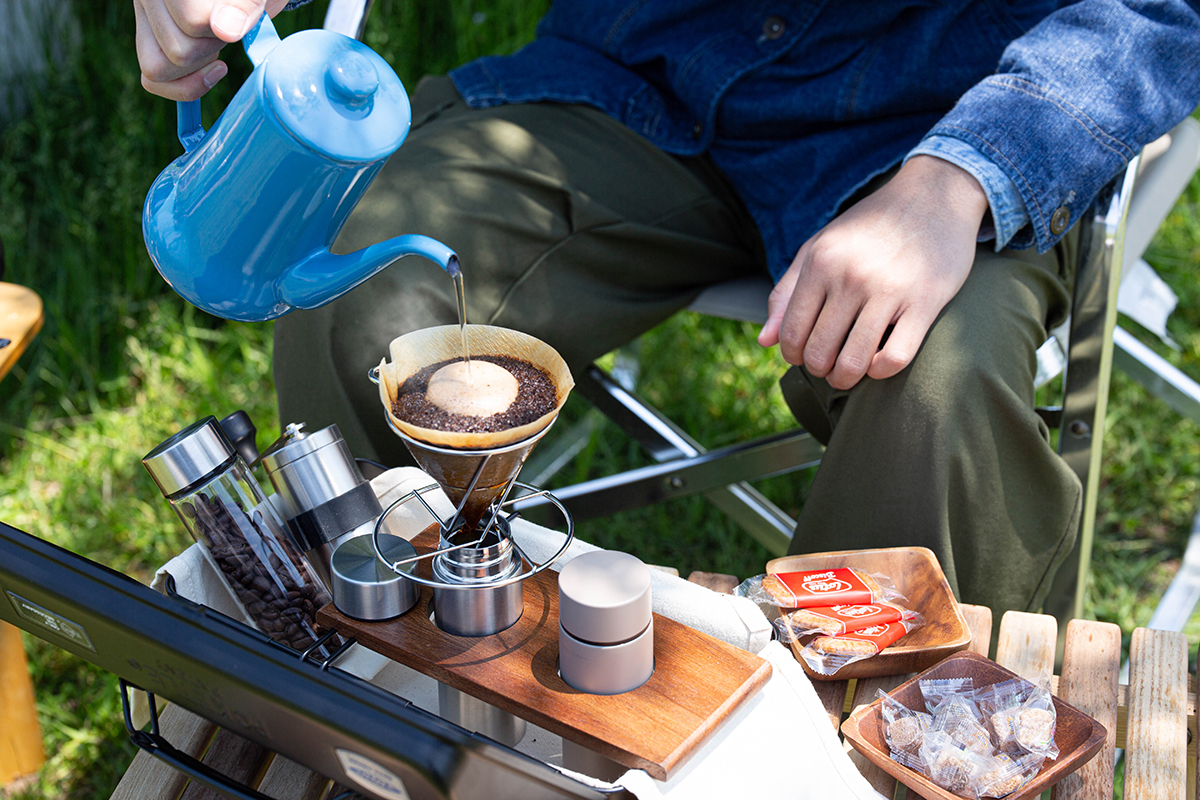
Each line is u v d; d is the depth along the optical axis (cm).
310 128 71
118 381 217
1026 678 91
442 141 140
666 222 143
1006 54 121
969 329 108
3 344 126
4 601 81
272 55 73
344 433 121
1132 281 168
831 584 97
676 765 72
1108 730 88
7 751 137
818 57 136
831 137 136
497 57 159
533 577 87
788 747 78
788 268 128
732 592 100
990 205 113
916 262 108
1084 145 114
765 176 141
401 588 81
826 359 110
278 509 93
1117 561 188
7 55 264
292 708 68
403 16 266
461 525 81
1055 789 81
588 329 136
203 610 73
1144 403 221
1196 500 199
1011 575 114
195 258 80
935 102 133
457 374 74
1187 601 165
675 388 225
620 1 150
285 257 80
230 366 224
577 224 133
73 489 194
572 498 145
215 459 87
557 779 65
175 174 83
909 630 94
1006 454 108
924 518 107
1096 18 119
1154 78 117
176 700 77
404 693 91
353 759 68
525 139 141
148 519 189
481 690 76
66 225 236
